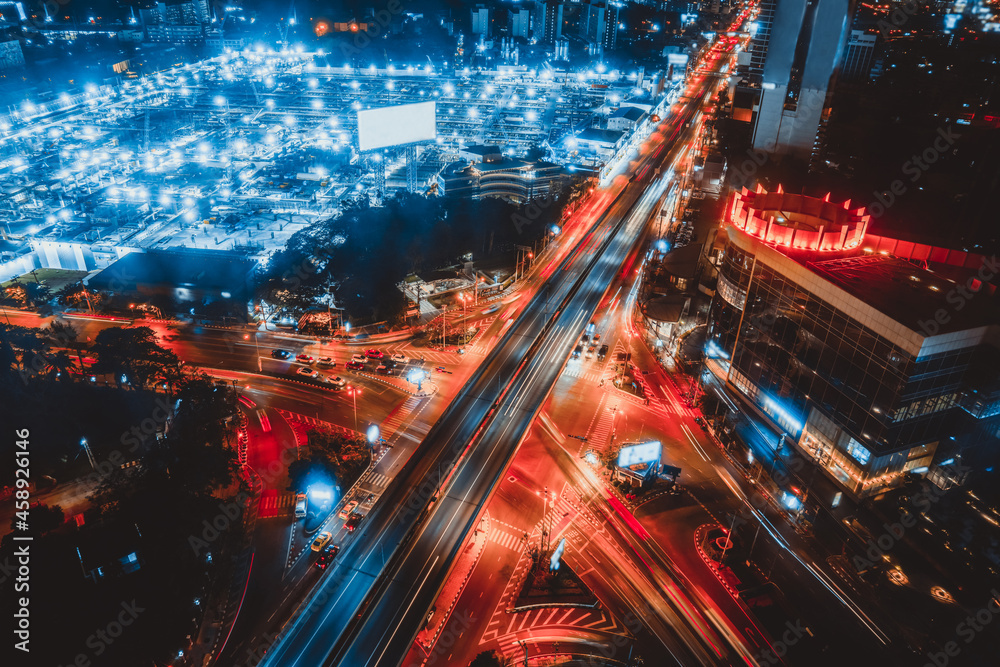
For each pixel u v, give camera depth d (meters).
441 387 148.00
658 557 105.31
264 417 135.75
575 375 154.75
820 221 130.75
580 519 112.56
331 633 83.75
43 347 135.00
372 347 164.25
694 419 140.50
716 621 94.81
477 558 104.12
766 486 120.44
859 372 99.19
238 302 176.75
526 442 131.25
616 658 89.00
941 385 94.62
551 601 96.75
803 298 109.88
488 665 83.88
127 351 130.25
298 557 102.69
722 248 171.12
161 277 180.50
